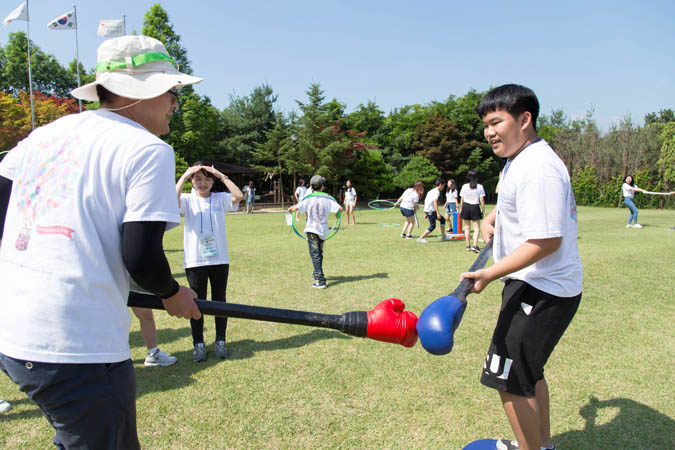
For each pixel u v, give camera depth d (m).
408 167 37.25
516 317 2.06
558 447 2.55
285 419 2.88
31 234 1.36
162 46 1.67
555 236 1.86
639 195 27.42
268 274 7.17
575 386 3.28
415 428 2.77
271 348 4.10
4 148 25.55
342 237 12.22
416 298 5.70
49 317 1.30
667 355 3.83
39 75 36.56
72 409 1.35
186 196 4.02
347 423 2.83
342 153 33.81
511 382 2.06
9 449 2.54
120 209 1.39
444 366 3.65
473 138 40.06
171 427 2.79
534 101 2.07
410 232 12.09
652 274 6.96
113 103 1.59
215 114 37.53
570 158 33.09
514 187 2.00
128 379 1.46
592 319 4.77
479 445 2.46
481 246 10.30
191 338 4.39
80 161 1.37
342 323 1.72
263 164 38.84
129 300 1.60
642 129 30.00
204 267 3.95
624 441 2.60
